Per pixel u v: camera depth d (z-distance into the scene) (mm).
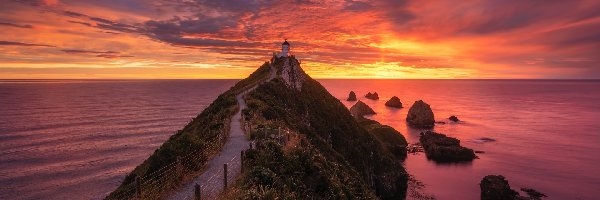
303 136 30469
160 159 19938
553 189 61688
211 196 14672
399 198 56812
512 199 55031
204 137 27031
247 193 13633
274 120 34688
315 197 17547
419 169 72875
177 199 14820
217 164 20000
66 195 73625
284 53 104750
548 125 138750
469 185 63094
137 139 122562
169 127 144000
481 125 137125
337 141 55344
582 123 145500
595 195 58844
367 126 97750
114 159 98875
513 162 79062
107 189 76688
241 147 24281
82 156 101750
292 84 66750
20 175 85750
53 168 90938
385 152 67000
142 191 15375
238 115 38062
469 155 81188
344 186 21219
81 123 155250
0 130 138875
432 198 56938
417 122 134000
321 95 77000
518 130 125188
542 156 85000
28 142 118125
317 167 19750
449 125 136625
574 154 87250
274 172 17297
